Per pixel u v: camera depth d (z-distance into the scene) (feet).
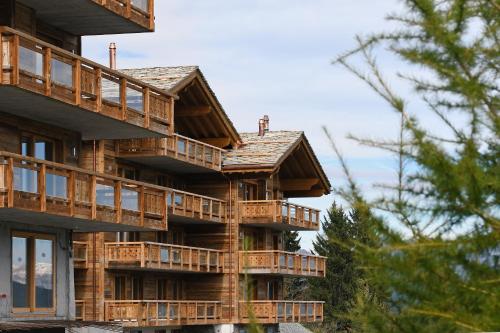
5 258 169.48
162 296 323.98
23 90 153.58
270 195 368.27
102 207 180.86
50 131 184.24
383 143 48.52
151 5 195.72
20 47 151.94
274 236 377.50
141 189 197.67
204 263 326.24
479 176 45.93
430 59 47.80
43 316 179.32
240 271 341.00
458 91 47.88
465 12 47.70
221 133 344.08
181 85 306.35
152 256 285.84
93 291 275.80
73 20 184.85
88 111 173.06
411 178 48.16
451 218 47.19
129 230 204.03
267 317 339.98
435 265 46.93
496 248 46.75
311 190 387.75
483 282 46.44
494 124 47.29
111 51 316.19
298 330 425.69
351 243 50.06
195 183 346.54
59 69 163.43
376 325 48.67
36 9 176.24
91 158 279.28
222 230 343.67
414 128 47.65
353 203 48.91
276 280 375.66
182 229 343.05
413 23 48.52
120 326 173.88
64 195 168.25
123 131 198.08
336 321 436.35
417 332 47.67
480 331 45.52
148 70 316.19
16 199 153.48
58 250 187.01
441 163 46.26
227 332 335.67
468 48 47.57
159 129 201.57
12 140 171.94
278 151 346.13
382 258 47.98
